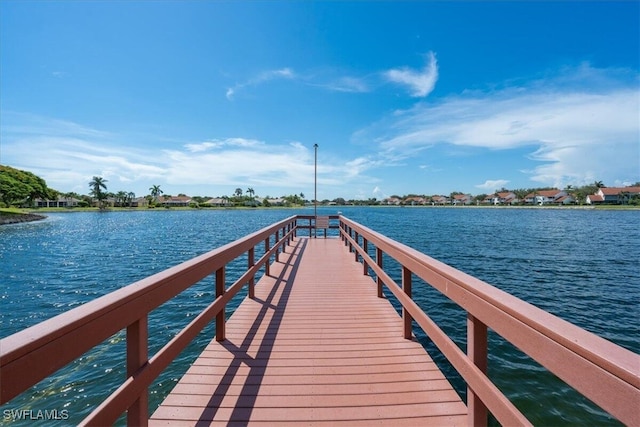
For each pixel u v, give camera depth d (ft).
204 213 245.04
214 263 7.69
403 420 5.64
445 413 5.82
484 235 71.97
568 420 10.91
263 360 7.82
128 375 4.31
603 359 2.38
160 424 5.51
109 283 32.68
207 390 6.54
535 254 45.68
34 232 96.63
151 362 4.62
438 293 25.07
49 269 40.06
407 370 7.34
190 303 23.59
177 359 14.99
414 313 7.25
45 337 2.77
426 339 17.01
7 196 187.21
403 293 8.48
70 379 13.93
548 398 11.96
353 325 10.14
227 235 80.84
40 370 2.73
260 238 13.60
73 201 295.48
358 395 6.37
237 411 5.88
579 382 2.58
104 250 56.34
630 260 41.01
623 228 89.51
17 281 33.68
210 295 25.58
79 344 3.18
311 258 22.91
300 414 5.81
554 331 2.84
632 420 2.14
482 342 4.47
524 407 11.57
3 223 131.64
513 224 106.83
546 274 33.22
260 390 6.55
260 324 10.23
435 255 44.75
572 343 2.65
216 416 5.74
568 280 30.71
